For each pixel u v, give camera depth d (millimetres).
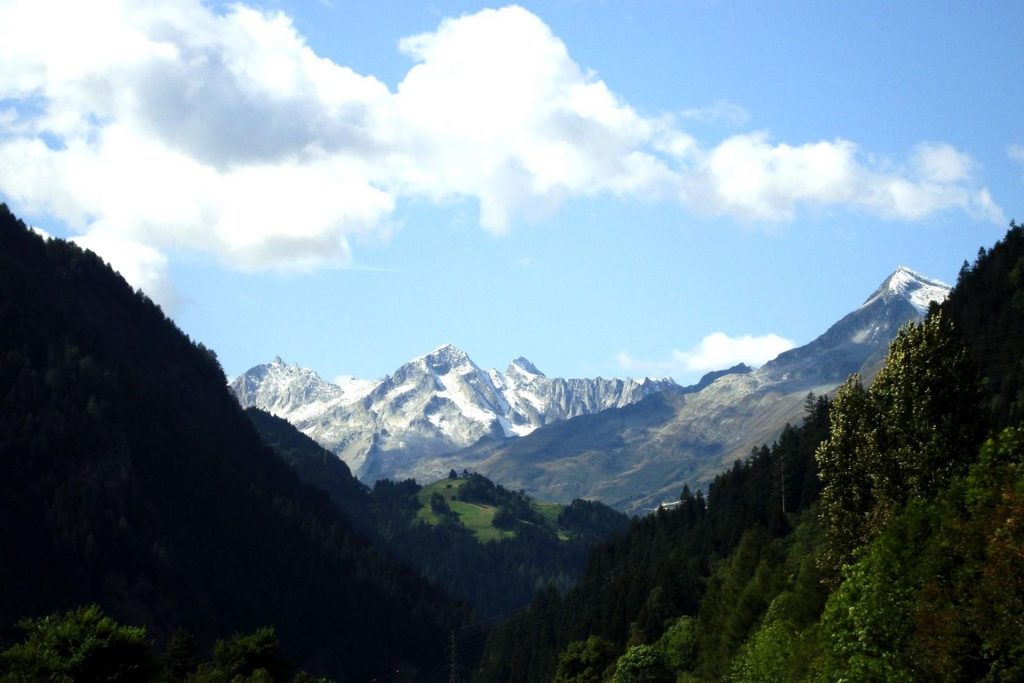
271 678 113062
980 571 57469
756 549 140625
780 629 92688
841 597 70750
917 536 67062
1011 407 133000
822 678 70750
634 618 191500
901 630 63281
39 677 76312
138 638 82688
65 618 84562
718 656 123500
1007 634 53219
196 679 105562
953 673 55969
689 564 192500
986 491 62188
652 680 143375
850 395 92812
